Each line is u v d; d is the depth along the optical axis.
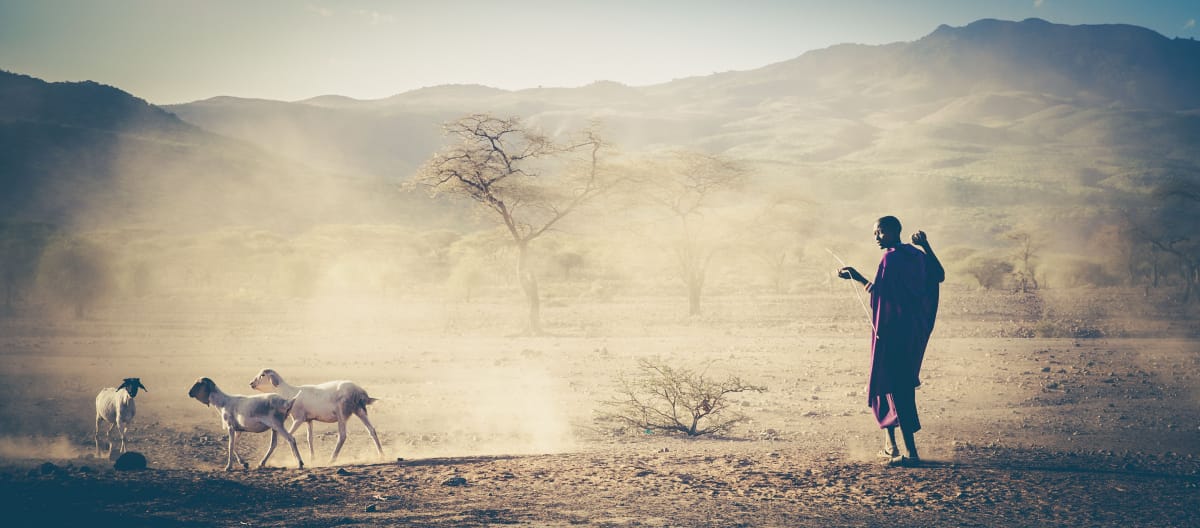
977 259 65.56
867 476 8.65
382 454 10.88
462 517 7.01
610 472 9.18
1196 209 72.56
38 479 8.62
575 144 39.22
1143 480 8.41
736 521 6.89
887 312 9.15
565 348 28.09
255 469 10.03
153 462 10.83
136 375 20.72
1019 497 7.68
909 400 9.14
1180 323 34.44
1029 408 14.82
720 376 19.92
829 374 20.34
